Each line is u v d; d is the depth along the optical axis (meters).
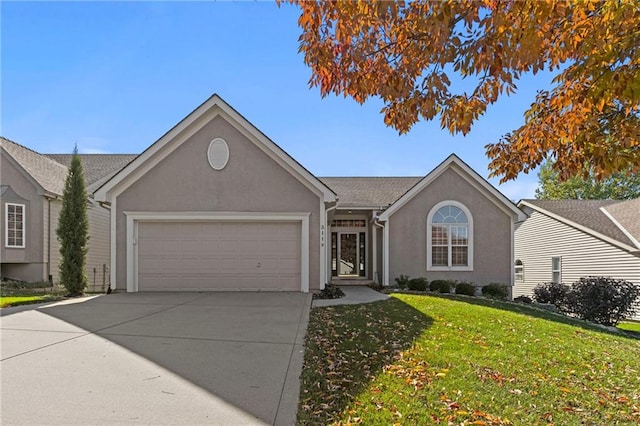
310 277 12.30
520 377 5.28
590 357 6.58
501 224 16.27
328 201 12.36
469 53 3.38
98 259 19.77
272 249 12.45
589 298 13.29
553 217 20.23
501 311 9.84
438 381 4.85
